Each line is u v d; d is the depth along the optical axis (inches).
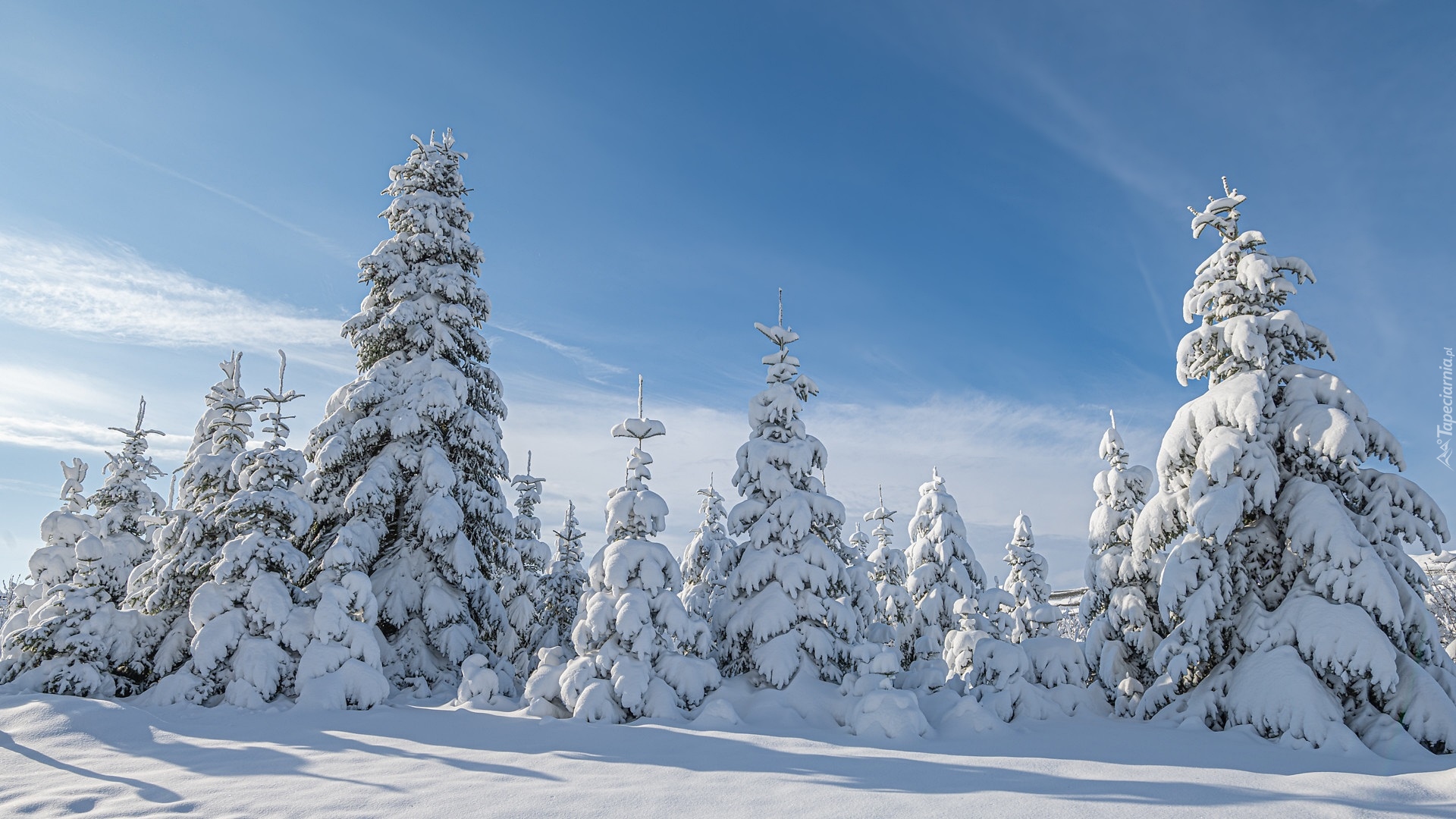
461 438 821.2
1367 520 550.6
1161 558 672.4
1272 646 522.6
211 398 789.9
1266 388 600.4
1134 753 426.9
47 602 659.4
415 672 698.8
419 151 928.9
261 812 292.7
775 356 774.5
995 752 432.1
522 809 294.4
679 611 612.4
